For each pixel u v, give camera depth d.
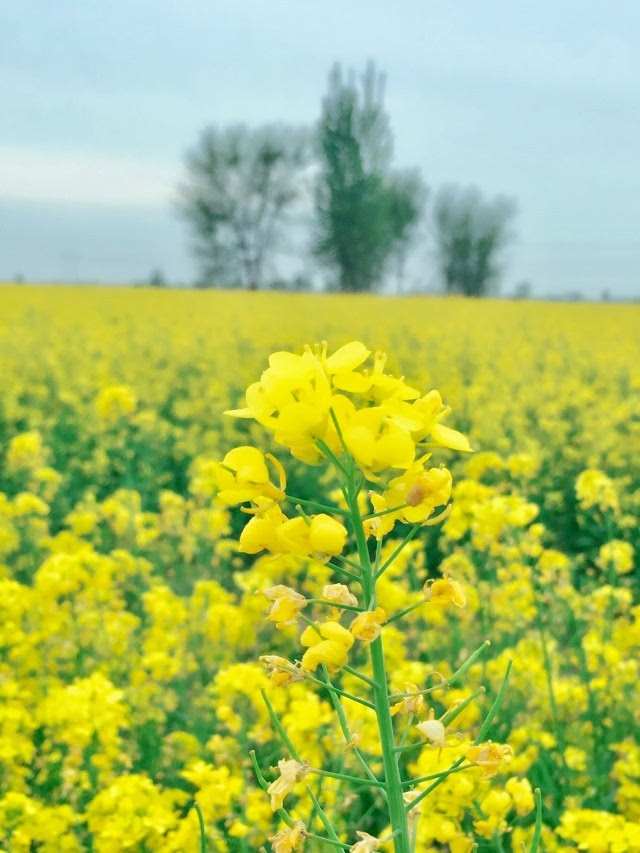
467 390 14.50
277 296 40.66
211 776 3.16
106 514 6.88
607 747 3.97
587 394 14.41
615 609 4.86
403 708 1.73
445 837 2.70
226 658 4.75
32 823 3.10
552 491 8.95
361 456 1.51
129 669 4.64
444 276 62.66
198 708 4.31
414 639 5.14
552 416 13.23
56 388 16.42
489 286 62.62
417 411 1.59
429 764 2.80
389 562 1.61
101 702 3.50
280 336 24.53
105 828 2.93
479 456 5.43
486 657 4.38
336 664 1.59
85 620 4.75
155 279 60.72
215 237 61.53
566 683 4.29
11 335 23.22
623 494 8.08
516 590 4.39
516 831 3.24
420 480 1.58
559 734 3.93
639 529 7.52
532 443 9.65
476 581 4.95
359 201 55.97
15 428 12.84
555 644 4.60
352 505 1.60
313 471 9.77
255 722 4.08
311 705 3.45
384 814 3.75
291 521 1.58
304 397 1.54
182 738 3.93
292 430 1.52
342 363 1.56
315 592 5.25
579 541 7.84
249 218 61.25
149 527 8.06
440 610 4.68
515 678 4.15
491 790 2.77
